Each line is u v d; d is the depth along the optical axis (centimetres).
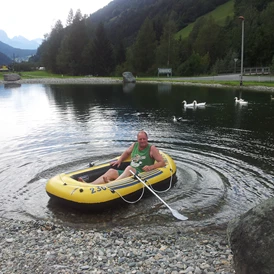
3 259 391
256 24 6369
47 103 2150
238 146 971
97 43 7206
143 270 365
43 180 690
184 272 359
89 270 365
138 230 491
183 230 492
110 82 4925
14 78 5234
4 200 593
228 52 6088
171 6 11438
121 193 562
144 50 6756
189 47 7056
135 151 662
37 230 483
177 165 789
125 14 13225
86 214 545
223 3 10475
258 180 694
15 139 1070
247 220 326
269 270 291
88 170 637
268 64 5684
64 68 7525
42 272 361
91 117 1534
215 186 661
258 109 1752
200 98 2319
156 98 2392
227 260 388
